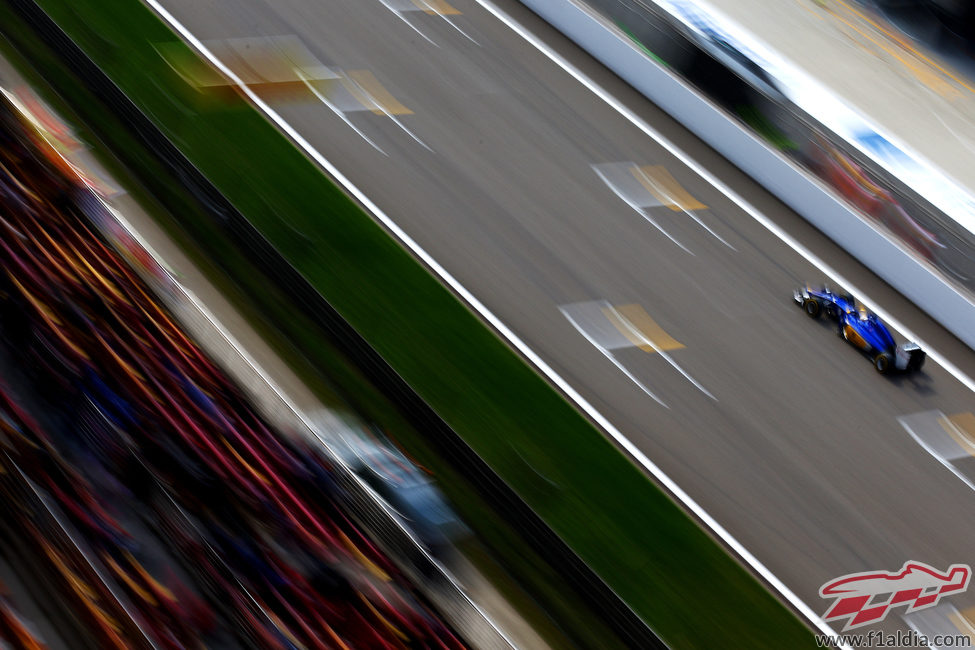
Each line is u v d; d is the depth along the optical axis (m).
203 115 42.00
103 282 33.38
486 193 41.59
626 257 40.31
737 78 45.31
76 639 26.47
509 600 28.91
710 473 33.44
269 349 33.91
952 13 56.03
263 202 38.66
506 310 37.12
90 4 45.91
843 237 42.88
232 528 28.17
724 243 42.00
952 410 37.31
